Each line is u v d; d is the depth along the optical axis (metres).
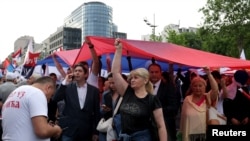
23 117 3.64
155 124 4.36
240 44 27.69
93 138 5.85
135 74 4.45
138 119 4.33
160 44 7.30
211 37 29.33
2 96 7.21
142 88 4.50
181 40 39.41
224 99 6.53
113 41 6.82
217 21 27.67
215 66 6.60
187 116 6.09
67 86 5.95
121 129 4.53
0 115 7.20
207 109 6.22
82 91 5.89
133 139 4.32
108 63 8.07
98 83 7.11
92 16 123.75
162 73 6.89
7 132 3.73
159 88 6.39
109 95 5.80
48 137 3.71
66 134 5.70
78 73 5.79
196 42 44.59
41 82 3.96
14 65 16.31
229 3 26.72
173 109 6.36
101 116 5.89
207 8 27.92
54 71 11.87
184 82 8.83
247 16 26.48
